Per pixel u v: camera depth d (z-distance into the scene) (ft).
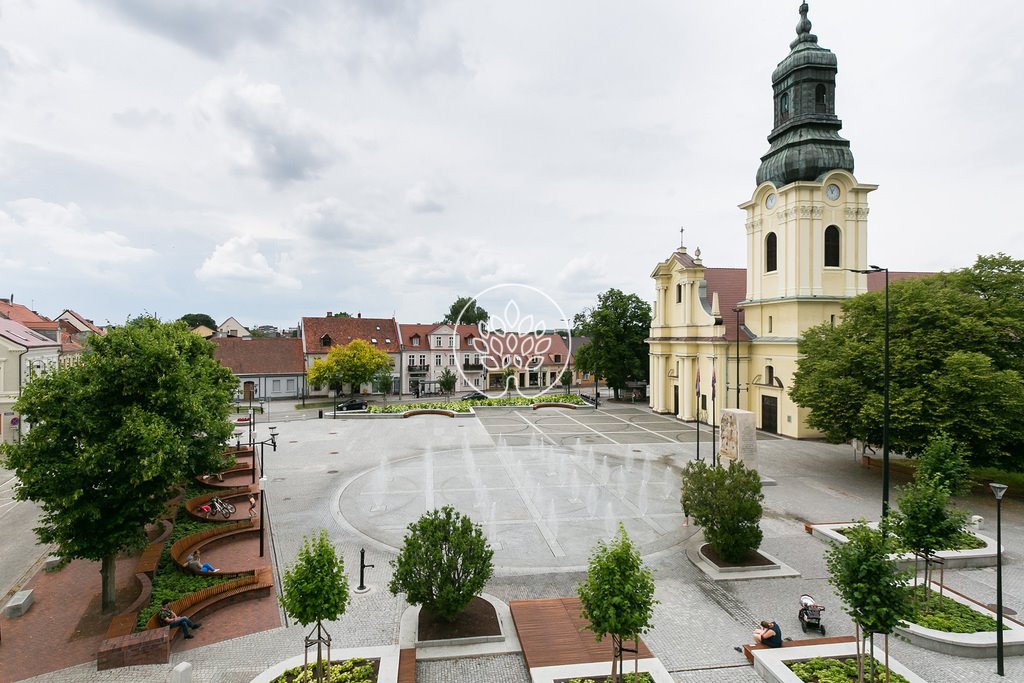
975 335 93.30
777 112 154.20
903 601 38.75
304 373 269.23
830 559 43.11
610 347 236.43
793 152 147.02
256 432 163.12
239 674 44.88
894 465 116.37
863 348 100.58
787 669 43.32
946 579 63.16
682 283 187.93
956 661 46.26
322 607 38.75
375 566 67.67
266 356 267.39
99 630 53.11
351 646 49.39
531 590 60.70
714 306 172.14
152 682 43.60
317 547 40.19
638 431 164.25
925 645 48.08
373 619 54.44
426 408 203.10
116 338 56.85
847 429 102.32
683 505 70.64
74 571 66.95
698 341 179.83
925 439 90.68
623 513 86.94
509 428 170.40
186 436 62.59
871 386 100.07
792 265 147.95
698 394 132.77
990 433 85.10
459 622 51.26
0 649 49.90
